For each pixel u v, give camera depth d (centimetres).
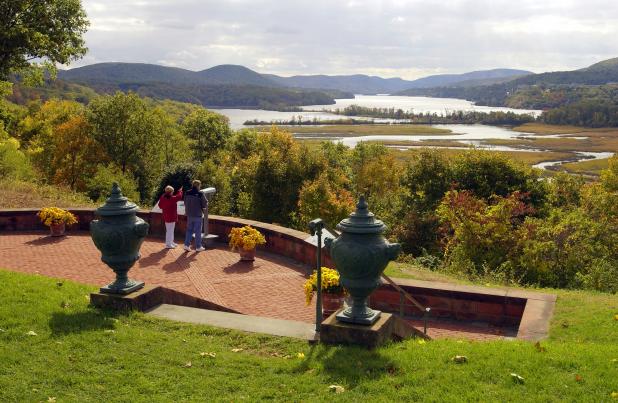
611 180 3916
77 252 1366
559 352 659
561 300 1009
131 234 805
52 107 7356
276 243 1408
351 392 552
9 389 559
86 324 741
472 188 3588
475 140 15988
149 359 644
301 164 4362
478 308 1027
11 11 2781
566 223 1898
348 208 3562
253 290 1106
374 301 1093
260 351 687
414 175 3756
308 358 644
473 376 580
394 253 659
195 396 556
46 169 5656
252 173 4341
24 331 706
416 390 545
